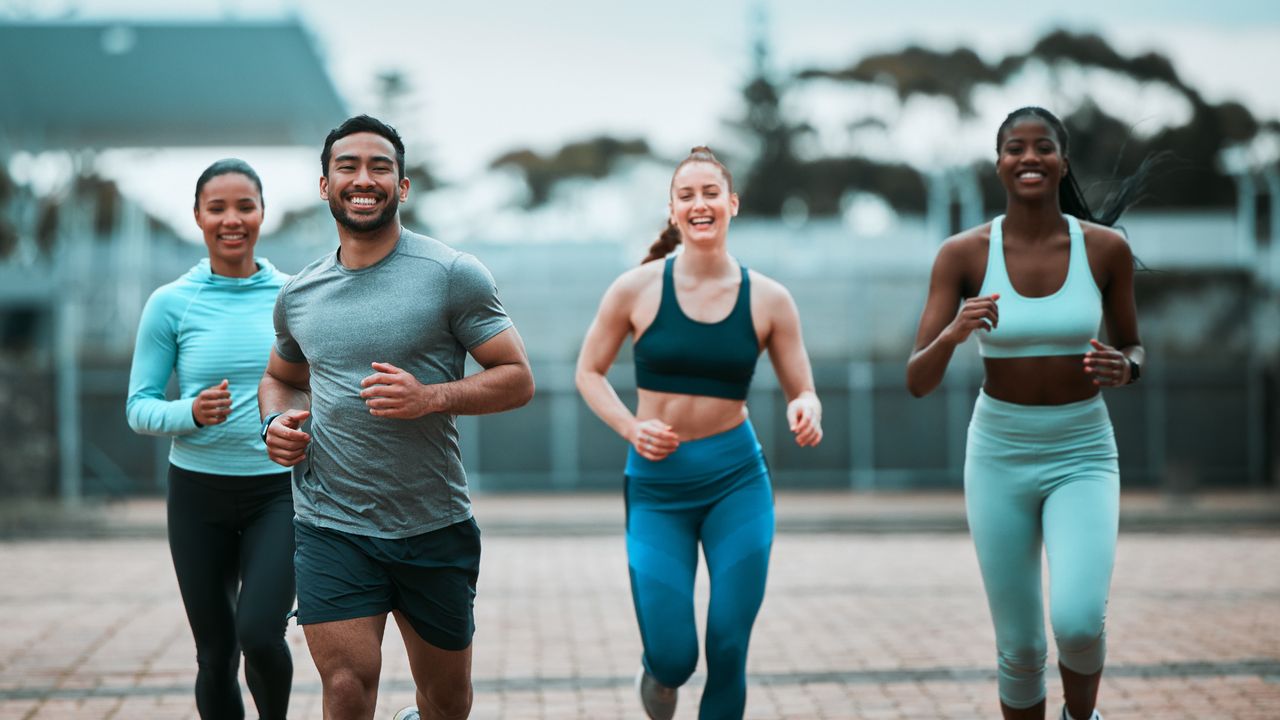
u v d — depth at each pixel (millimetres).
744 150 60750
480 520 19609
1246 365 26453
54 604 10648
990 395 5176
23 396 24016
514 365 4453
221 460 5090
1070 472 5023
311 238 49469
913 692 7145
